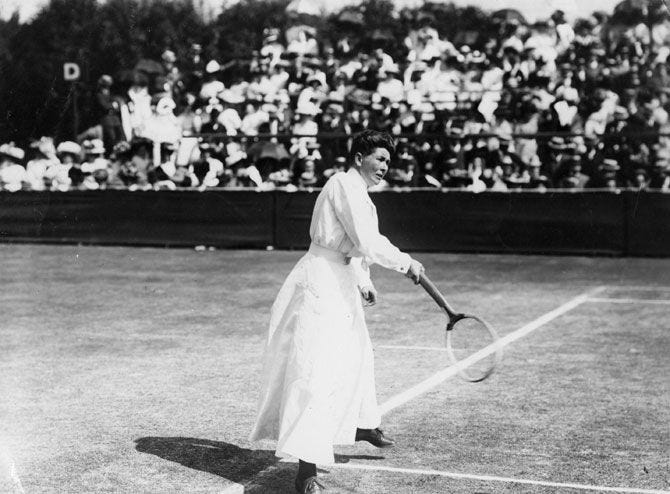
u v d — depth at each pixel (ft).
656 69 57.31
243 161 61.62
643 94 57.06
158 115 63.82
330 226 16.80
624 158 55.47
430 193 55.67
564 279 45.01
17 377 25.70
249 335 31.76
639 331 32.27
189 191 59.82
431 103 59.00
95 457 18.52
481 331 32.32
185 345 30.14
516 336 31.42
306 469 16.49
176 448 19.16
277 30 67.00
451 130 57.82
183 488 16.66
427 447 19.51
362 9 67.67
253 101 63.77
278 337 17.01
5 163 65.57
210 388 24.43
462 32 63.21
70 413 21.94
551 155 55.93
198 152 62.85
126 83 67.05
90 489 16.62
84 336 31.71
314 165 60.85
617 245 53.06
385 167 17.07
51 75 66.64
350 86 62.49
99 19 69.21
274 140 61.98
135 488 16.67
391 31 66.64
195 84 68.28
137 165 63.98
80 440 19.72
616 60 57.72
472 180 57.31
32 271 48.93
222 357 28.30
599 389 24.43
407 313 35.96
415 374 26.07
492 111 58.03
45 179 65.10
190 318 35.09
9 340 31.01
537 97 57.11
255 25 72.18
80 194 61.77
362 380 17.69
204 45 72.79
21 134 65.82
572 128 56.75
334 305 16.71
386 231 56.39
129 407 22.50
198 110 65.67
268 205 58.54
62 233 62.13
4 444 19.39
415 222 55.93
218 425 20.92
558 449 19.39
